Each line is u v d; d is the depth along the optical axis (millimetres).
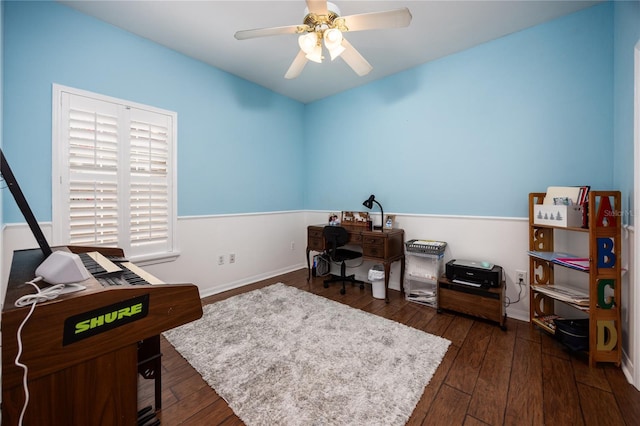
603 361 1661
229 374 1596
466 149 2641
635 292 1486
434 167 2854
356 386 1489
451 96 2717
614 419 1258
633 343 1509
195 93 2824
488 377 1568
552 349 1861
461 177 2680
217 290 3037
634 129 1493
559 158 2170
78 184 2115
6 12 1797
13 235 1844
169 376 1590
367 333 2086
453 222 2738
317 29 1739
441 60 2770
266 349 1859
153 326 874
